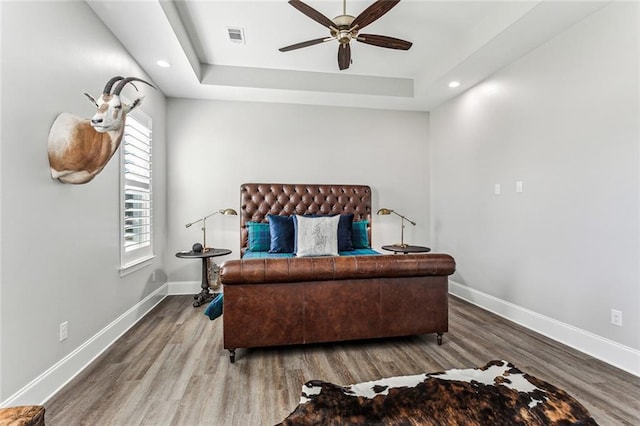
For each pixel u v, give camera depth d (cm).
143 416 171
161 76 351
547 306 285
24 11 172
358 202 456
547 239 285
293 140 450
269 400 186
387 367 225
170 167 418
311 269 229
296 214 423
